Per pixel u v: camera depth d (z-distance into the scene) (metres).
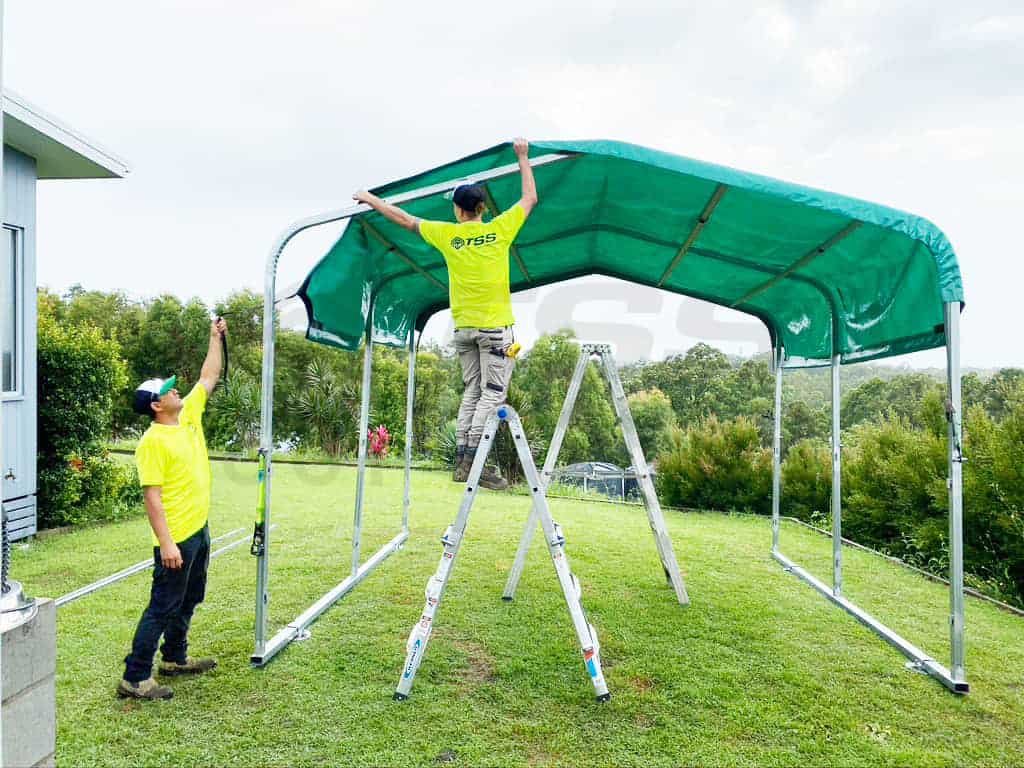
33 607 1.87
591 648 3.30
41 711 1.88
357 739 2.89
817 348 5.74
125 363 8.26
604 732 3.00
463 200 3.61
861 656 4.00
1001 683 3.65
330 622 4.36
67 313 20.52
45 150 6.81
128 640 3.88
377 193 3.75
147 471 3.12
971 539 6.36
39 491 7.14
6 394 6.40
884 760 2.82
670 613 4.72
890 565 6.68
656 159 3.35
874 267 4.24
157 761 2.67
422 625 3.36
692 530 8.24
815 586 5.56
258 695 3.28
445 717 3.11
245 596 4.82
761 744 2.94
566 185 4.18
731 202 3.95
